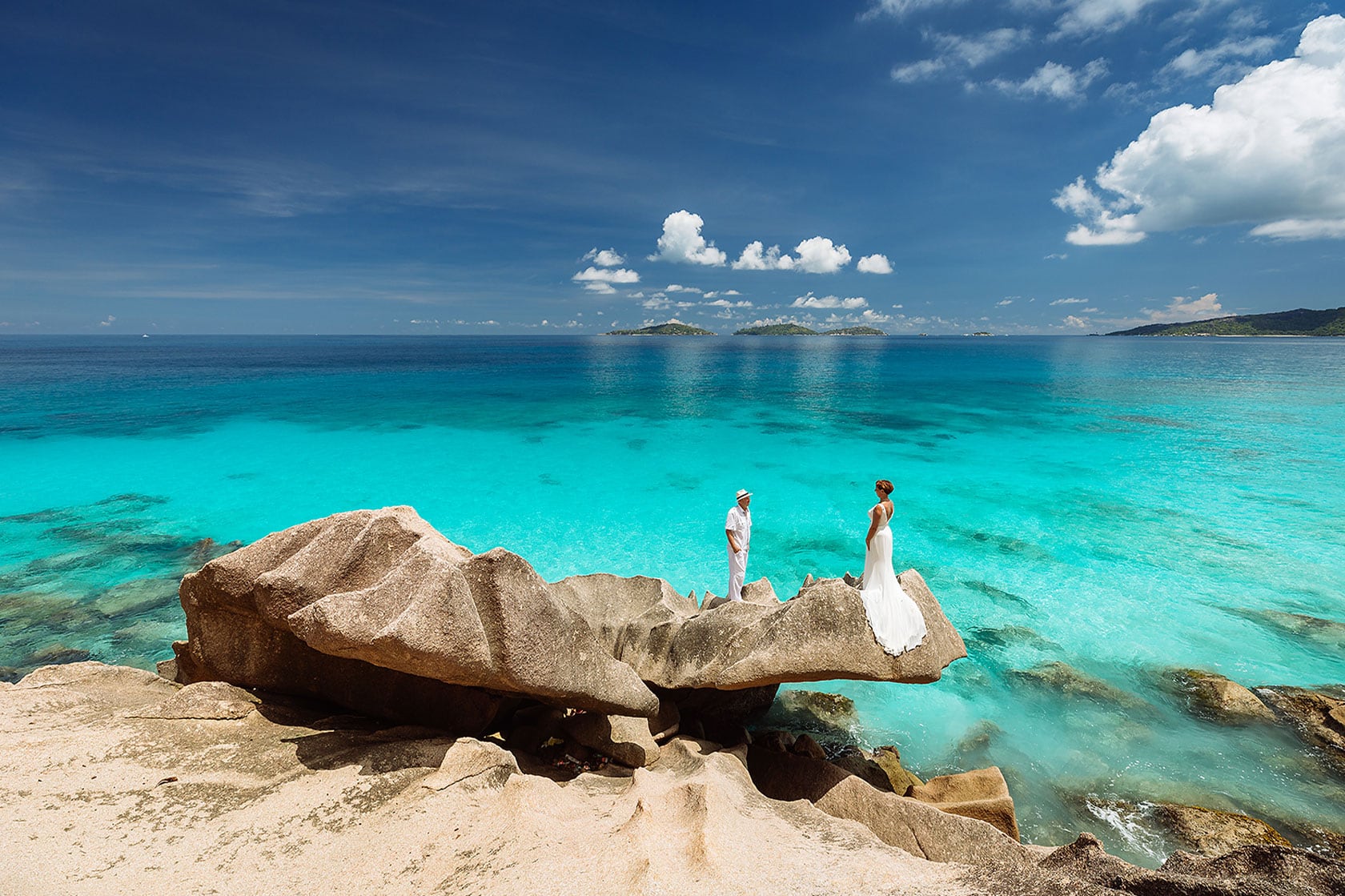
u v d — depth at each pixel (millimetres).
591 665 7250
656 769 7566
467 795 5402
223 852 4555
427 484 24875
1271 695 10594
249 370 89688
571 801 5664
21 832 4516
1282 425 37906
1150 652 12266
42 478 25312
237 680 7504
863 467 28203
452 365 109000
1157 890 3896
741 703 9758
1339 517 20141
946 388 65750
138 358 122625
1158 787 8711
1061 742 9766
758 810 5852
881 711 10602
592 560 17156
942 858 5758
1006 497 22812
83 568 16203
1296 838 7797
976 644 12648
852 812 6695
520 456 30469
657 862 4230
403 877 4324
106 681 7691
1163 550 17438
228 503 22016
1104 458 29453
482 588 6371
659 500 22906
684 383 74375
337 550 6977
